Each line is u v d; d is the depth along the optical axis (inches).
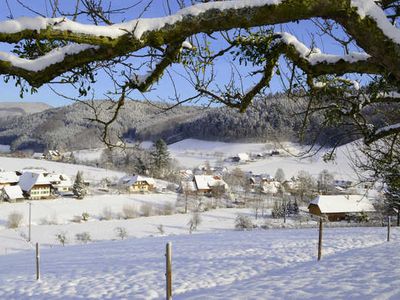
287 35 132.3
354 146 321.1
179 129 7017.7
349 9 101.6
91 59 98.5
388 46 104.3
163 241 1095.6
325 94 184.7
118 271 662.5
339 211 2321.6
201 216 2532.0
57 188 3366.1
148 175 4217.5
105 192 3248.0
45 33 87.3
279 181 3966.5
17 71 97.8
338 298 356.8
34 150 6865.2
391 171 311.6
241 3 99.0
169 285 349.1
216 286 520.1
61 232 1964.8
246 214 2610.7
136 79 132.6
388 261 542.3
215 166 5172.2
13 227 2101.4
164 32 97.7
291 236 1010.1
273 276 531.2
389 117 253.3
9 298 556.7
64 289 572.1
